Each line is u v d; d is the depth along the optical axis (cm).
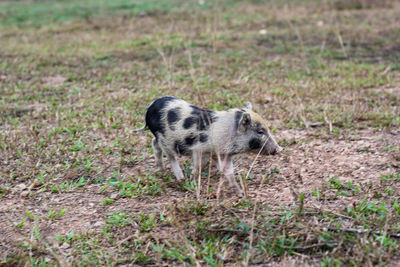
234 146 594
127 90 1084
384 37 1535
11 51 1461
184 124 600
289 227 518
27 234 536
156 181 650
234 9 2055
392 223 516
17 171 693
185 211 562
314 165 694
